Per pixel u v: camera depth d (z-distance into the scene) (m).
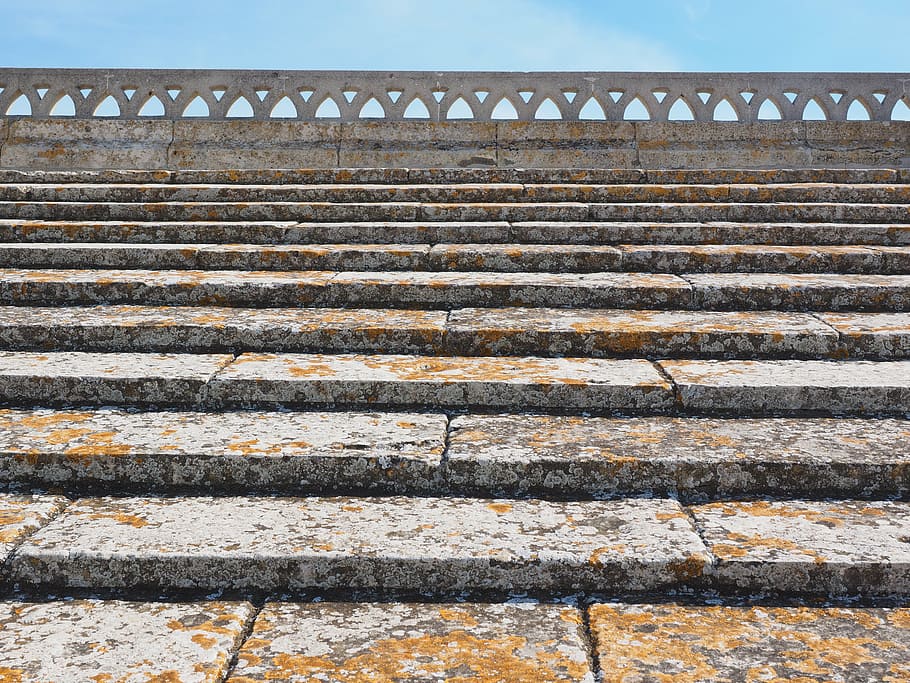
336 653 2.03
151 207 6.07
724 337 3.75
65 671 1.93
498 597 2.31
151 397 3.34
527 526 2.52
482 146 8.65
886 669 1.96
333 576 2.33
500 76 8.91
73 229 5.53
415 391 3.30
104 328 3.85
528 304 4.40
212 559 2.33
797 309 4.35
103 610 2.23
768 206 5.96
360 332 3.82
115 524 2.53
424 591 2.33
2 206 6.12
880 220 5.95
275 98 8.98
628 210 5.97
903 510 2.62
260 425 3.09
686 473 2.75
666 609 2.23
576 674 1.94
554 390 3.29
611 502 2.69
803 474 2.74
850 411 3.26
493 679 1.92
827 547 2.37
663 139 8.67
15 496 2.72
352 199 6.46
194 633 2.11
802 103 8.89
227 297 4.39
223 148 8.74
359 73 8.94
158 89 9.01
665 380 3.35
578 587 2.33
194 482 2.79
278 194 6.48
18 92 9.01
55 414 3.22
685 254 4.91
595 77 8.91
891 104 8.91
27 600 2.28
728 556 2.32
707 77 8.89
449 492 2.77
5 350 3.84
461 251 4.95
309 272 4.84
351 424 3.11
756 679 1.92
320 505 2.67
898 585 2.28
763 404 3.26
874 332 3.74
